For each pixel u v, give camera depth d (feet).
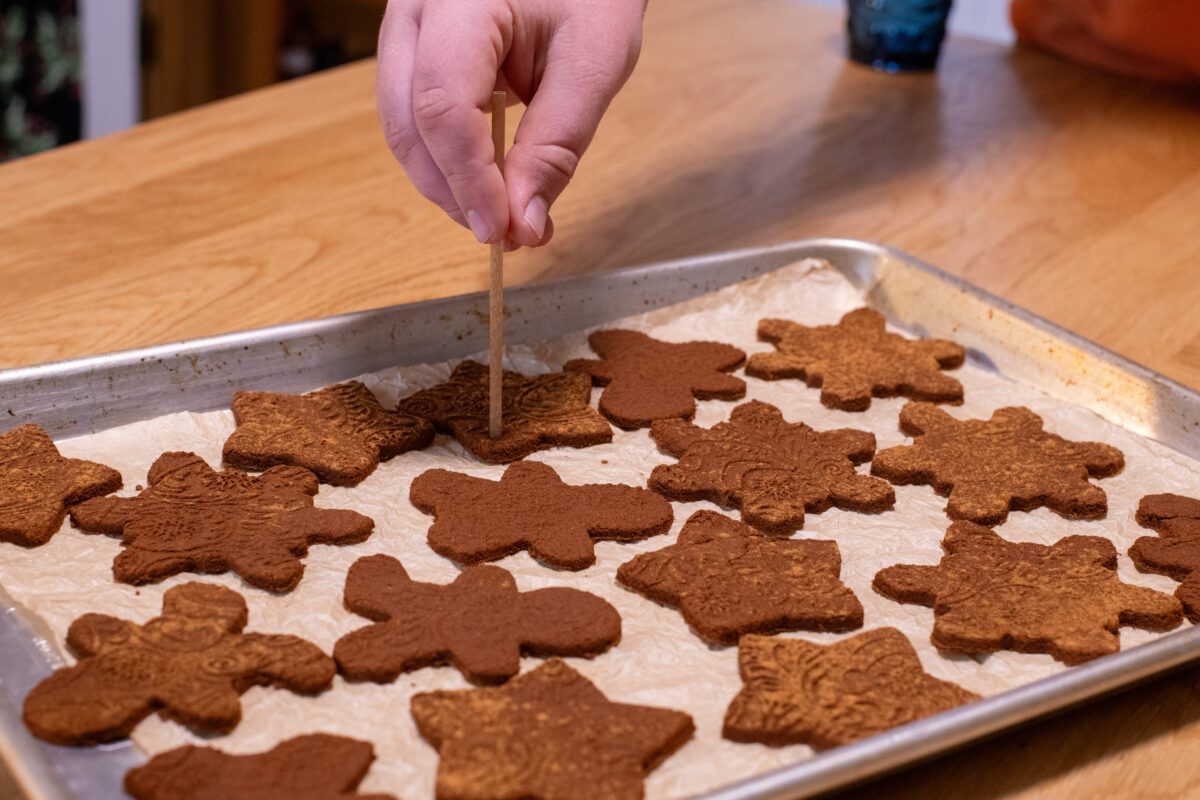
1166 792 1.89
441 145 2.14
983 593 2.13
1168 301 2.78
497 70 2.26
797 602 2.10
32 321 2.49
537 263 2.78
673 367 2.56
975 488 2.33
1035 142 3.40
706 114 3.44
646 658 2.04
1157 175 3.27
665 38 3.92
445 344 2.54
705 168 3.19
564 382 2.50
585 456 2.39
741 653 2.01
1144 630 2.12
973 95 3.64
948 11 3.71
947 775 1.89
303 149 3.15
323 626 2.06
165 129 3.19
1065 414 2.52
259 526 2.17
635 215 2.98
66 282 2.61
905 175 3.21
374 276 2.71
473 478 2.30
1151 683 2.02
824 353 2.61
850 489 2.32
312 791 1.81
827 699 1.95
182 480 2.24
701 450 2.38
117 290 2.60
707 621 2.06
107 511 2.17
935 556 2.23
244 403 2.37
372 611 2.07
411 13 2.24
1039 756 1.92
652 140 3.30
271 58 5.27
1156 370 2.58
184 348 2.36
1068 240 2.98
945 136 3.40
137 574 2.08
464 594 2.09
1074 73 3.84
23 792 1.76
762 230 2.94
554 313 2.62
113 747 1.88
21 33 4.95
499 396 2.35
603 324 2.66
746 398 2.54
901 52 3.71
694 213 3.00
